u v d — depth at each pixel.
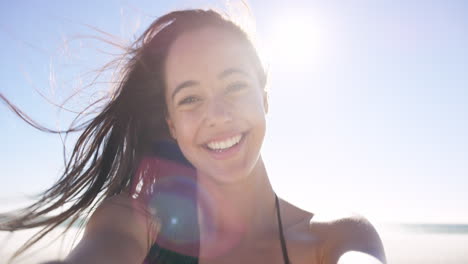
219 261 0.40
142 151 0.50
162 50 0.46
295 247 0.39
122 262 0.32
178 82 0.42
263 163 0.44
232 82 0.41
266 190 0.43
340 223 0.36
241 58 0.42
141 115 0.50
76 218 0.47
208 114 0.39
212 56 0.41
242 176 0.40
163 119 0.50
